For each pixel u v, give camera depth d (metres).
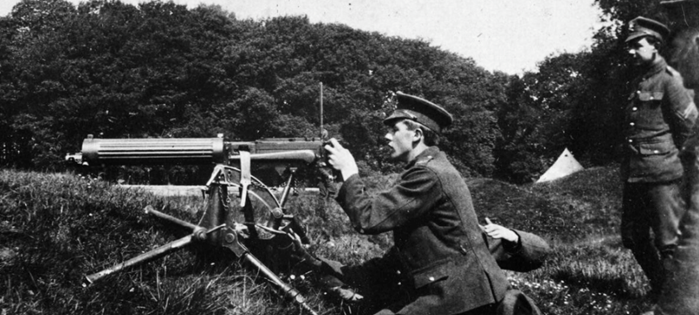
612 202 16.39
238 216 5.38
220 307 3.41
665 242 5.04
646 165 5.12
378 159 49.78
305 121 47.25
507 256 3.78
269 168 3.79
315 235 6.23
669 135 5.07
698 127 2.68
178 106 44.66
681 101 4.91
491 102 68.19
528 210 14.10
